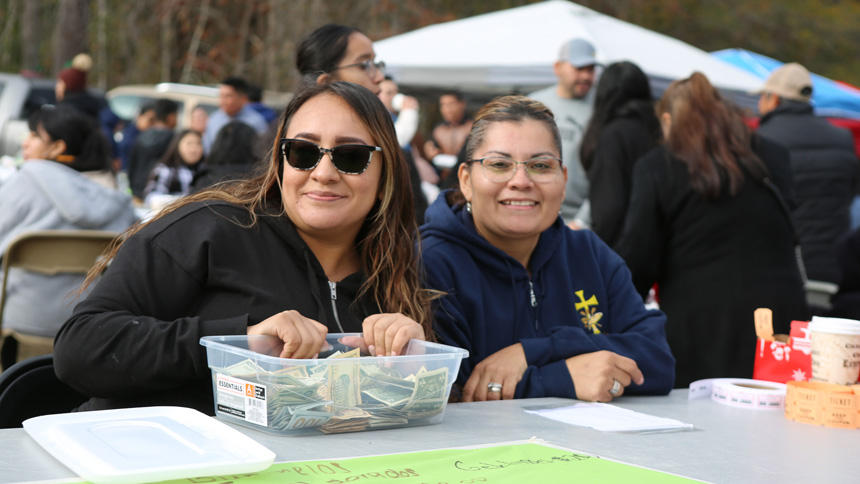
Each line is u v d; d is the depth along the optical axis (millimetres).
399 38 7699
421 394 1590
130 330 1669
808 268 5566
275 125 2936
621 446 1550
